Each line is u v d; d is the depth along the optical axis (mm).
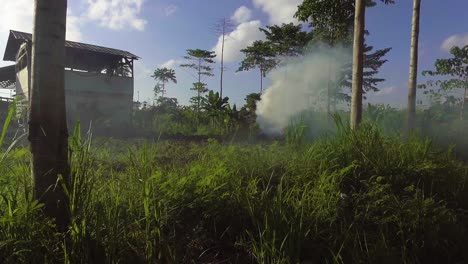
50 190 3217
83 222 3076
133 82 23234
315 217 3795
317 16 12531
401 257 3596
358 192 4688
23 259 2902
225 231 3752
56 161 3248
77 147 3404
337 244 3639
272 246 3305
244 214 3855
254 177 4934
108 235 3139
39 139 3221
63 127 3314
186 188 3982
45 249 3012
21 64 20281
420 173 5000
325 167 4965
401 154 5363
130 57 22953
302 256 3518
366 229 3949
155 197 3561
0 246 2832
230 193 4102
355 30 8438
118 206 3463
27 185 3312
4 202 3211
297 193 4266
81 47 21531
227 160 5172
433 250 3848
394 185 4852
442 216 4012
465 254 3924
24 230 2959
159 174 3816
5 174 3545
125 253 3180
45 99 3213
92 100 22031
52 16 3213
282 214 3625
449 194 4961
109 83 22547
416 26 9727
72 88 21531
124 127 20672
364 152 5363
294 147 6145
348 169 4828
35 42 3217
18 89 20969
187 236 3650
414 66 9758
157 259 3209
